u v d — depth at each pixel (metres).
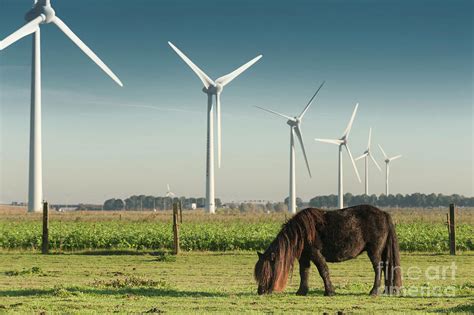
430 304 13.50
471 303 13.20
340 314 11.13
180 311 12.28
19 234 32.81
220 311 12.34
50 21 57.47
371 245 15.36
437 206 196.12
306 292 15.27
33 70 68.38
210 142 83.69
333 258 15.22
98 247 31.62
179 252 29.08
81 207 194.38
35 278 19.53
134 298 14.38
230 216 70.12
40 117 70.38
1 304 13.20
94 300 13.99
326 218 15.26
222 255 28.30
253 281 19.00
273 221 54.41
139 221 53.41
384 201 182.50
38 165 71.88
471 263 24.44
